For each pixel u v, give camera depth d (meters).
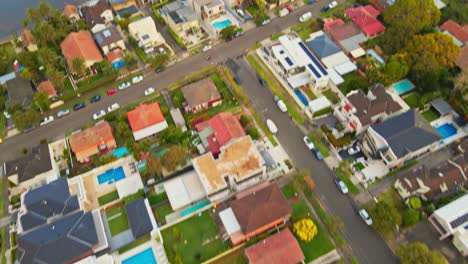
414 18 122.44
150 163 101.50
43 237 88.88
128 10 155.12
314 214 95.00
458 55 114.69
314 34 136.88
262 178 101.50
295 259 83.62
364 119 104.31
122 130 112.50
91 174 106.75
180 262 86.69
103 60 132.25
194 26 142.75
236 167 97.75
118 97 126.31
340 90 119.75
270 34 141.00
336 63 124.69
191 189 99.69
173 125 113.12
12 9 169.12
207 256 89.50
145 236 93.38
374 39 132.12
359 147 105.56
